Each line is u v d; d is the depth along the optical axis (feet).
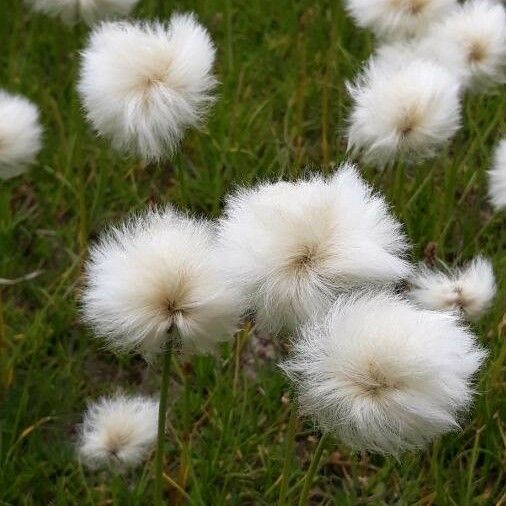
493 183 1.07
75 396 1.09
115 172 1.34
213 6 1.62
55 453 1.03
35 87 1.50
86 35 1.48
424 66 0.97
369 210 0.69
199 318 0.68
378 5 1.14
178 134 0.91
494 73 1.10
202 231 0.72
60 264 1.27
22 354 1.13
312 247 0.66
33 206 1.36
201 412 1.06
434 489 0.96
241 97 1.46
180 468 0.96
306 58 1.51
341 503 0.96
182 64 0.89
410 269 0.72
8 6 1.66
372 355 0.61
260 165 1.29
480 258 1.01
